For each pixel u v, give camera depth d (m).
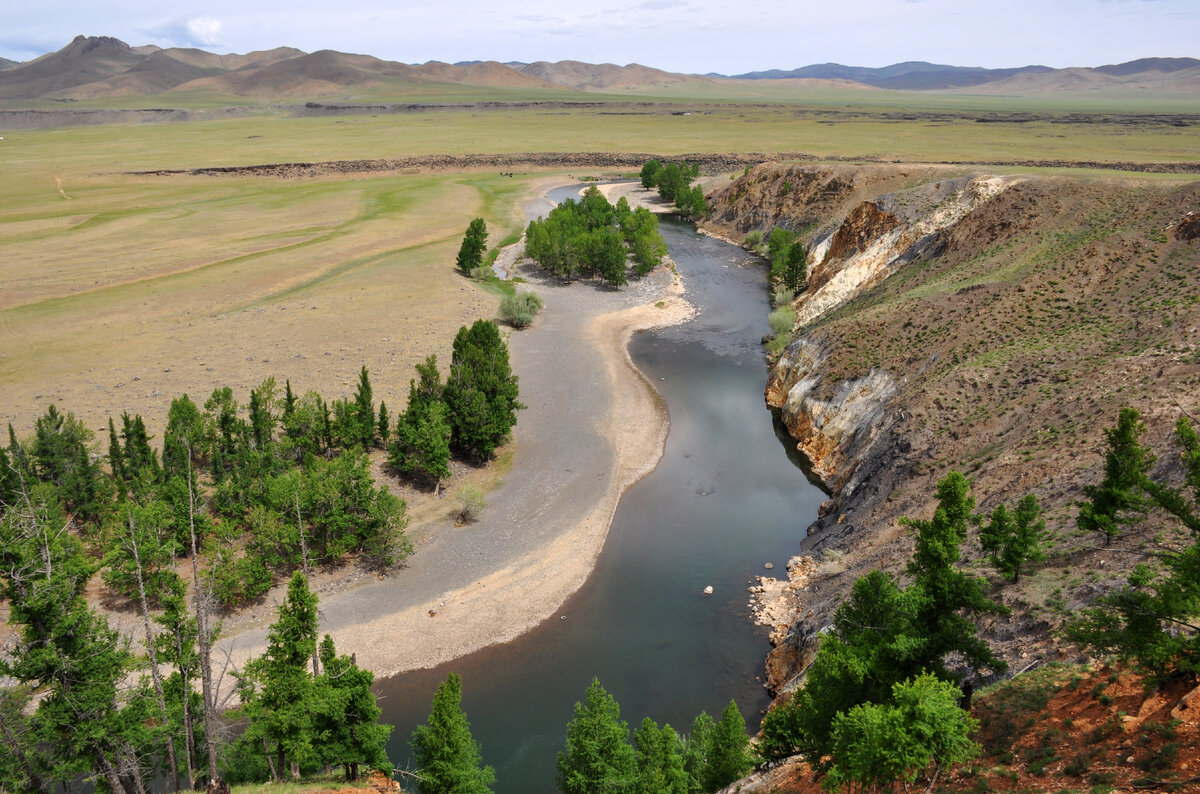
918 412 56.41
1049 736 24.02
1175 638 22.22
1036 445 46.72
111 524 48.03
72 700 27.28
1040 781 22.03
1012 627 32.34
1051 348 57.88
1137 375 48.78
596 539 56.78
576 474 65.31
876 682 24.77
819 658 26.66
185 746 31.58
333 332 94.50
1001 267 75.88
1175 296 57.66
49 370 81.62
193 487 51.12
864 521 51.03
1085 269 67.19
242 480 54.72
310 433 63.47
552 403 78.06
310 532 53.81
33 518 28.70
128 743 28.48
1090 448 43.22
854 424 65.06
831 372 70.88
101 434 66.81
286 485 51.22
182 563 50.84
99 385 77.50
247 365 83.62
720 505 61.69
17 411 71.00
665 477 66.19
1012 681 28.23
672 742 32.56
